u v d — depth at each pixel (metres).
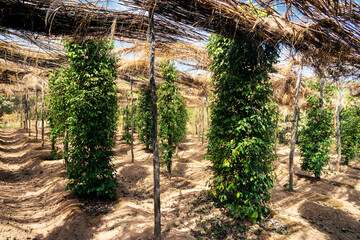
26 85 9.45
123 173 7.70
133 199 5.38
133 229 3.47
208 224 3.78
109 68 5.33
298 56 2.82
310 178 8.10
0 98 19.31
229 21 2.63
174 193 5.87
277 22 2.36
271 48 3.61
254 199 3.97
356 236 3.72
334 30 2.15
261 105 3.87
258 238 3.31
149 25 2.38
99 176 5.07
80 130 4.80
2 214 3.66
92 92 4.93
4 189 5.37
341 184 7.61
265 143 3.95
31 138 14.64
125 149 13.32
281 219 3.94
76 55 4.65
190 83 9.10
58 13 2.31
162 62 7.29
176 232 3.50
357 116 10.92
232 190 4.25
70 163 4.89
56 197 5.04
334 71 2.78
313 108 8.35
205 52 4.62
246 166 3.72
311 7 2.04
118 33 2.60
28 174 7.25
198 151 13.93
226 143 4.10
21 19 2.32
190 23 2.61
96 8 2.29
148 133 12.65
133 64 7.02
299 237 3.34
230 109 4.25
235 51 3.81
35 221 3.82
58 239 3.24
